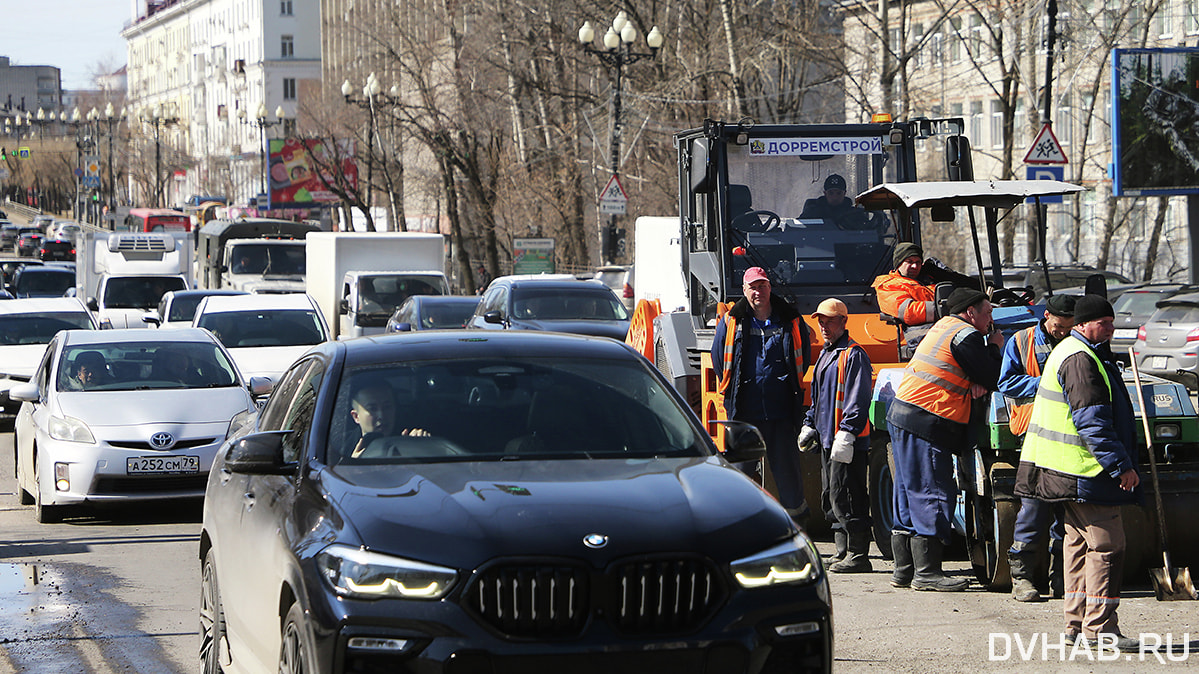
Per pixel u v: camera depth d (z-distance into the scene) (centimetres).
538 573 666
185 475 1770
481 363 887
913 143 1722
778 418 1385
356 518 711
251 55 19238
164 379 1944
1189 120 4122
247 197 18012
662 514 707
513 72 6456
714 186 1689
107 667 1032
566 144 6103
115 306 4406
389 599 668
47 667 1034
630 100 5891
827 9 5784
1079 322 1012
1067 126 6550
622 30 4862
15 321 3141
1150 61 4100
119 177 17150
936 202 1462
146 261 5166
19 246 13312
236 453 810
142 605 1257
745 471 1506
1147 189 4119
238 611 853
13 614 1221
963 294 1227
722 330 1413
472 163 6588
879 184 1717
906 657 1012
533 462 798
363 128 8775
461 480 753
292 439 865
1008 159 5056
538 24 6284
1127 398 1016
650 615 672
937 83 6606
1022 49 4978
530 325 3017
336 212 11838
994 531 1236
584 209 6494
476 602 666
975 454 1236
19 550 1571
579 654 658
